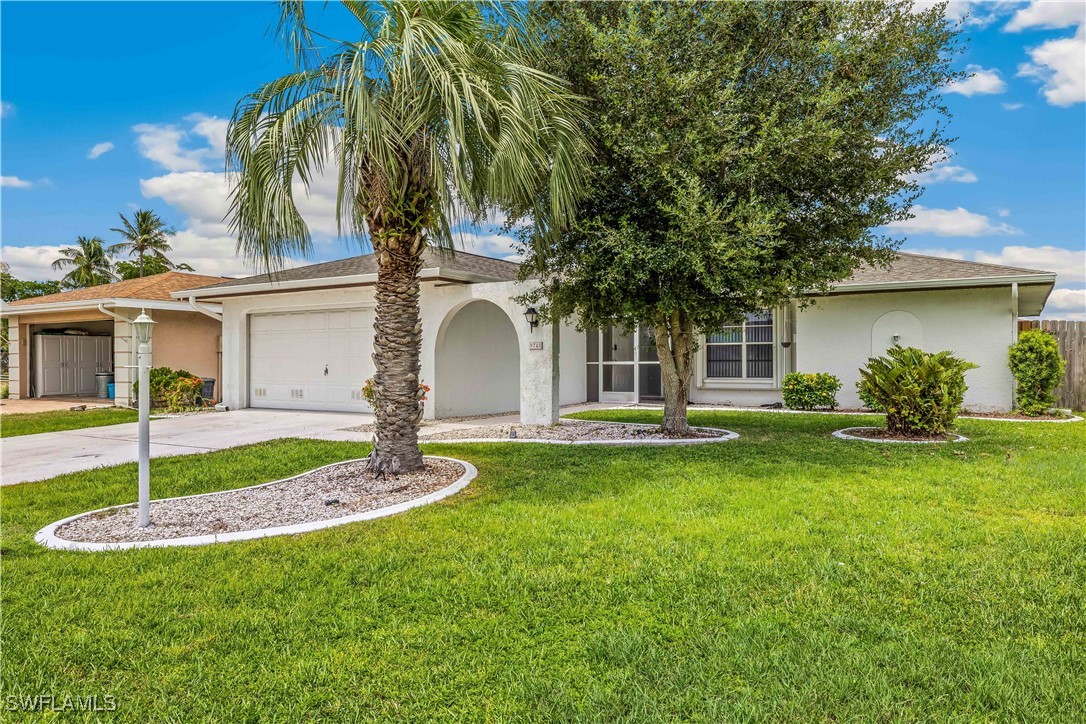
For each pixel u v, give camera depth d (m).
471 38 6.39
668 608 3.33
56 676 2.74
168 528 5.09
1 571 4.05
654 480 6.36
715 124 7.07
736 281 7.54
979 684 2.56
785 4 7.61
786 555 4.07
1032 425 10.41
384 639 3.04
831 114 7.28
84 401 17.92
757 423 11.09
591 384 16.38
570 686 2.62
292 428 11.24
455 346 13.18
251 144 6.16
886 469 6.73
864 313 13.41
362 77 5.57
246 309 15.01
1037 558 3.94
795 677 2.64
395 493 6.06
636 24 7.29
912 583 3.59
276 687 2.63
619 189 8.01
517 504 5.50
